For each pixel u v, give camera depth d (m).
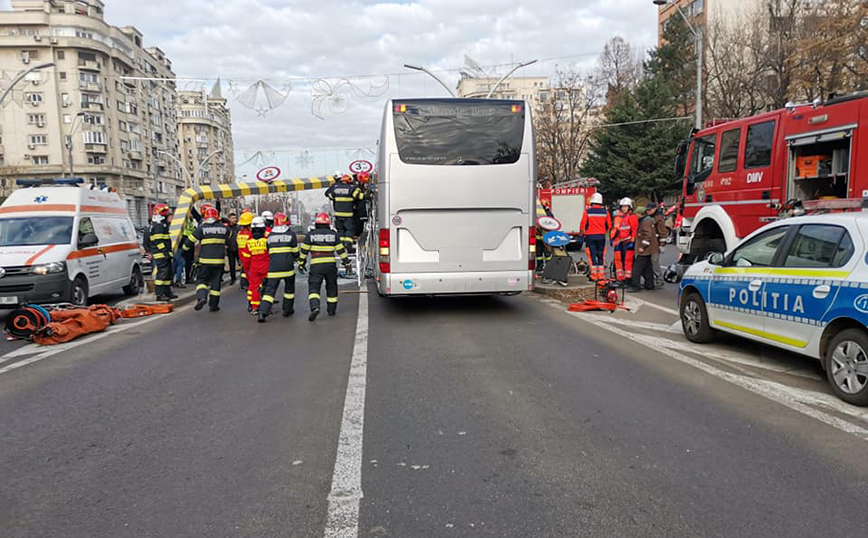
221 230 11.82
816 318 5.57
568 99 51.19
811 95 28.66
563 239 12.05
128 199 71.81
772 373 6.31
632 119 43.72
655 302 11.62
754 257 6.67
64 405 5.69
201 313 11.68
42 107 64.88
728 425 4.76
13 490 3.85
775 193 9.98
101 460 4.31
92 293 12.43
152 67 81.31
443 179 9.45
